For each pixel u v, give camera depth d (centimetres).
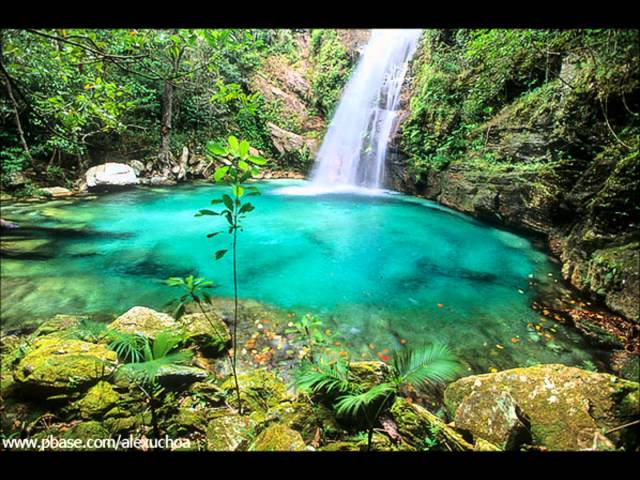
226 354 324
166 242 686
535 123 784
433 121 1170
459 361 340
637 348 353
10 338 322
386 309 444
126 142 1239
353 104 1655
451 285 526
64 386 220
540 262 617
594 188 585
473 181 923
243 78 1485
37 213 797
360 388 225
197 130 1452
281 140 1596
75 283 472
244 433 204
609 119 611
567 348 364
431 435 212
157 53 378
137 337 242
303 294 479
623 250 447
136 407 221
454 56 1171
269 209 1020
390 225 865
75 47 294
